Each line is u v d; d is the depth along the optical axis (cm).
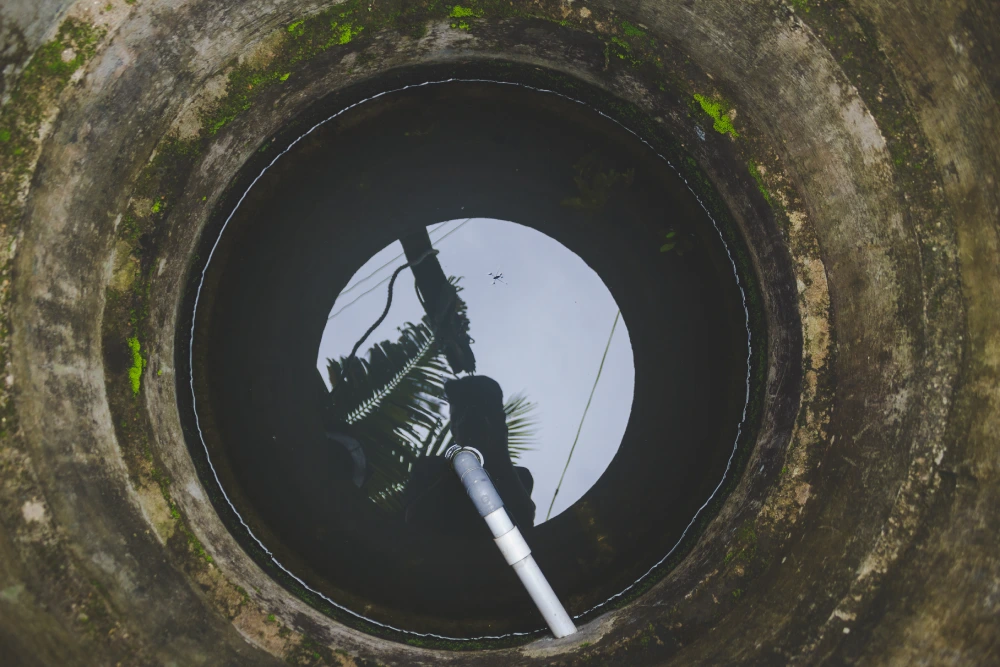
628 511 270
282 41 221
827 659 182
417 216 296
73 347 195
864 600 182
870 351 202
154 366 233
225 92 222
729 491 246
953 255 178
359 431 286
